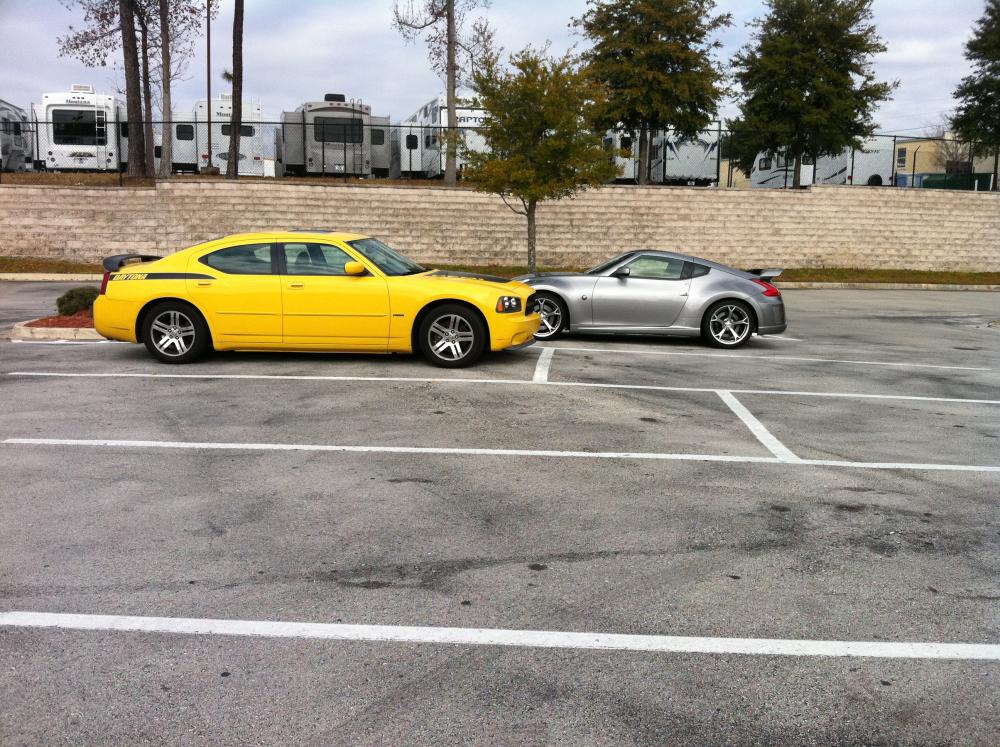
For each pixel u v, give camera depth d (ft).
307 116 89.25
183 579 12.98
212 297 31.27
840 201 93.97
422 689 10.00
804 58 98.84
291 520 15.60
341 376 29.89
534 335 36.83
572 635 11.39
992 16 110.22
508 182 64.13
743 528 15.57
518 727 9.27
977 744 9.13
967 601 12.66
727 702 9.84
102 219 79.71
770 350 39.42
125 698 9.75
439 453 20.33
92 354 34.04
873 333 48.16
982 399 28.86
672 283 39.42
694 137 98.07
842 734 9.25
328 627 11.51
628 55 94.73
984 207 98.58
